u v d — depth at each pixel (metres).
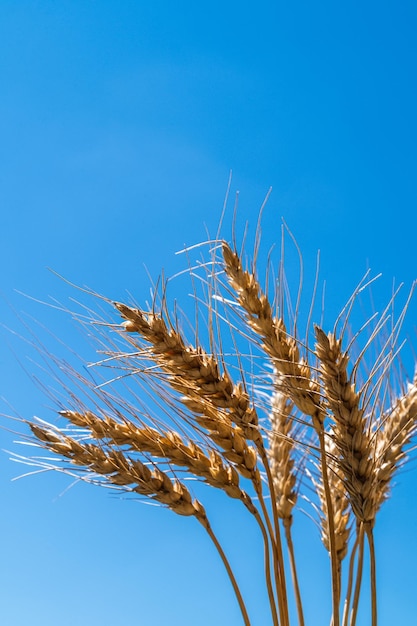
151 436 0.65
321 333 0.61
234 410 0.63
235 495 0.64
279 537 0.63
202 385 0.62
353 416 0.61
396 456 0.65
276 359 0.61
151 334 0.62
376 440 0.64
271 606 0.62
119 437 0.64
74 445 0.64
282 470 0.69
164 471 0.64
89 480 0.64
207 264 0.63
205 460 0.64
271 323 0.62
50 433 0.64
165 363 0.63
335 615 0.61
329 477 0.68
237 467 0.64
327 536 0.67
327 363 0.61
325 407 0.62
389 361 0.62
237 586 0.62
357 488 0.62
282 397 0.71
